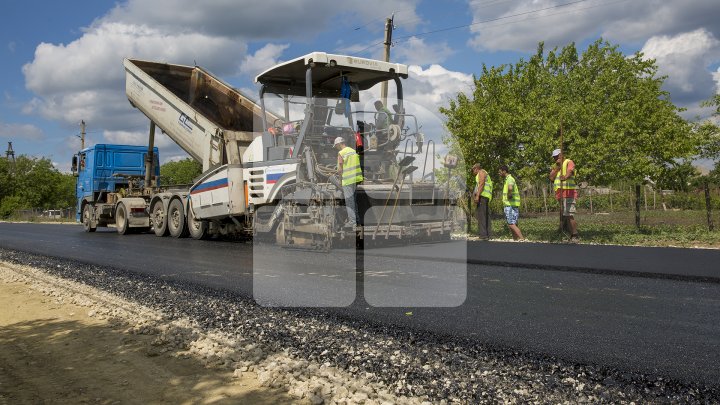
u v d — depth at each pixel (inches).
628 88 682.8
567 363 139.9
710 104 692.1
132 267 346.3
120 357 167.9
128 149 713.6
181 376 148.6
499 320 182.1
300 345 166.1
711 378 128.5
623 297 213.8
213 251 417.1
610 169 513.0
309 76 388.2
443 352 151.9
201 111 534.9
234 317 203.2
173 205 560.7
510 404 118.5
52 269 354.9
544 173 542.6
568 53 1010.1
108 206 678.5
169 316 210.8
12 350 182.4
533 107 548.4
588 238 446.9
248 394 133.8
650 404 116.0
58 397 137.3
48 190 2158.0
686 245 389.4
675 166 603.2
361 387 131.3
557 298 213.5
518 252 352.2
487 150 552.1
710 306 197.5
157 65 585.3
